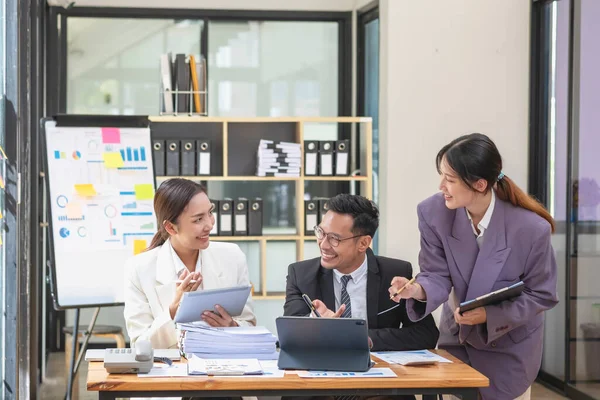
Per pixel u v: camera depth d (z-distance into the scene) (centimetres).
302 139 586
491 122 528
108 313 663
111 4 666
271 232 678
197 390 237
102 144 425
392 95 519
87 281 412
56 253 409
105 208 420
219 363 250
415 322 296
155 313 308
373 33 657
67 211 413
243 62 686
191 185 306
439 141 523
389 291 284
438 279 293
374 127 652
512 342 293
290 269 315
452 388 246
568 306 512
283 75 691
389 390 242
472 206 288
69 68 669
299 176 584
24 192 412
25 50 410
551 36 527
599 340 470
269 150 581
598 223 472
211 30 682
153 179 431
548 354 544
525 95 530
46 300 626
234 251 330
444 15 521
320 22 693
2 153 356
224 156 586
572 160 503
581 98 490
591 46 477
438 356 275
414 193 521
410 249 522
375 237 589
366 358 252
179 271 310
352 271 304
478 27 525
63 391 521
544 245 285
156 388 234
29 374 421
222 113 685
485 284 287
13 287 402
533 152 531
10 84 398
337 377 242
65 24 666
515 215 289
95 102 672
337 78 695
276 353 266
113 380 234
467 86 525
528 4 527
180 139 589
